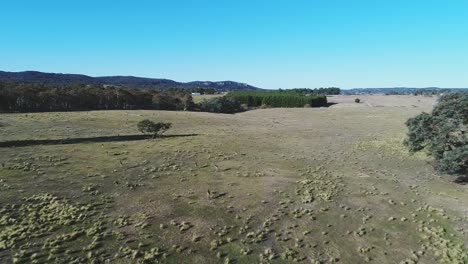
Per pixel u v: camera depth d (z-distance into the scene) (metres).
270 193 29.62
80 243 20.23
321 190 30.88
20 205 24.67
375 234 22.98
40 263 18.02
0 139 45.75
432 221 25.00
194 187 30.28
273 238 21.98
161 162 37.75
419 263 19.53
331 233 22.92
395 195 30.30
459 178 35.19
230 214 25.16
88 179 30.83
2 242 19.70
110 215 24.06
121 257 18.98
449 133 34.53
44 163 34.84
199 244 20.80
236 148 46.75
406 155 44.97
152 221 23.44
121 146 44.81
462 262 19.56
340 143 53.41
